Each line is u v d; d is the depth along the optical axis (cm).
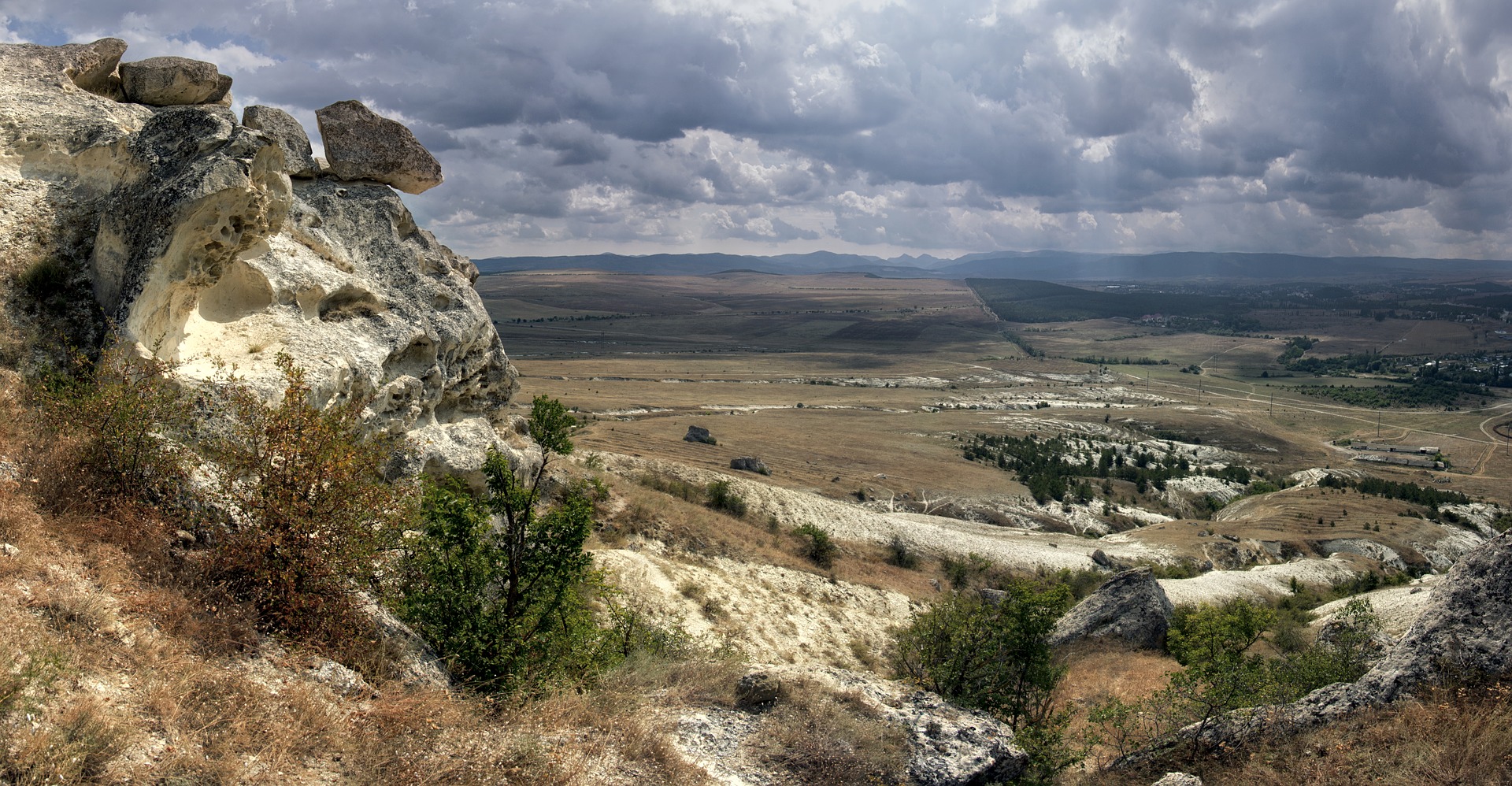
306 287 1748
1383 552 8250
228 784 608
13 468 905
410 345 2000
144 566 830
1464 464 16900
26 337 1266
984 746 1005
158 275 1289
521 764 763
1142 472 14075
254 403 981
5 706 573
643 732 890
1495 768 902
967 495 10138
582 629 1155
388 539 977
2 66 1661
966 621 1662
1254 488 13188
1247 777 1046
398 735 757
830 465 11412
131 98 1908
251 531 867
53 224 1432
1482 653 1073
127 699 652
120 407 930
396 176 2200
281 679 773
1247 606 3125
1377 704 1118
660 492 4297
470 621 1029
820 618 3294
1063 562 5916
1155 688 2377
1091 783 1170
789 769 896
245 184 1311
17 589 708
